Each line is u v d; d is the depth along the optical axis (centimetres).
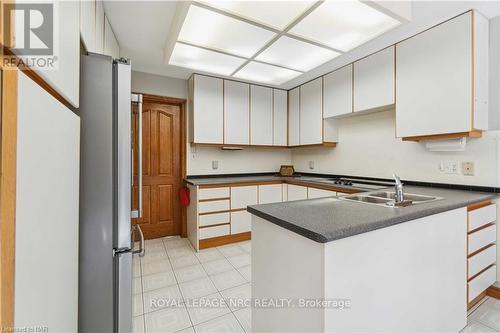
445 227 139
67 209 81
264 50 223
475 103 178
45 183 62
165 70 309
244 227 323
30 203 54
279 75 300
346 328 94
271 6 157
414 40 211
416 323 122
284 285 111
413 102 212
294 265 104
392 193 200
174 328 158
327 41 205
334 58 249
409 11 172
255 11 162
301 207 135
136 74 312
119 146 120
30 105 53
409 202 145
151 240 330
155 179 336
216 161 368
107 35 191
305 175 400
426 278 127
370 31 188
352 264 96
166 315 171
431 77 200
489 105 194
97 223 112
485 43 189
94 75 112
